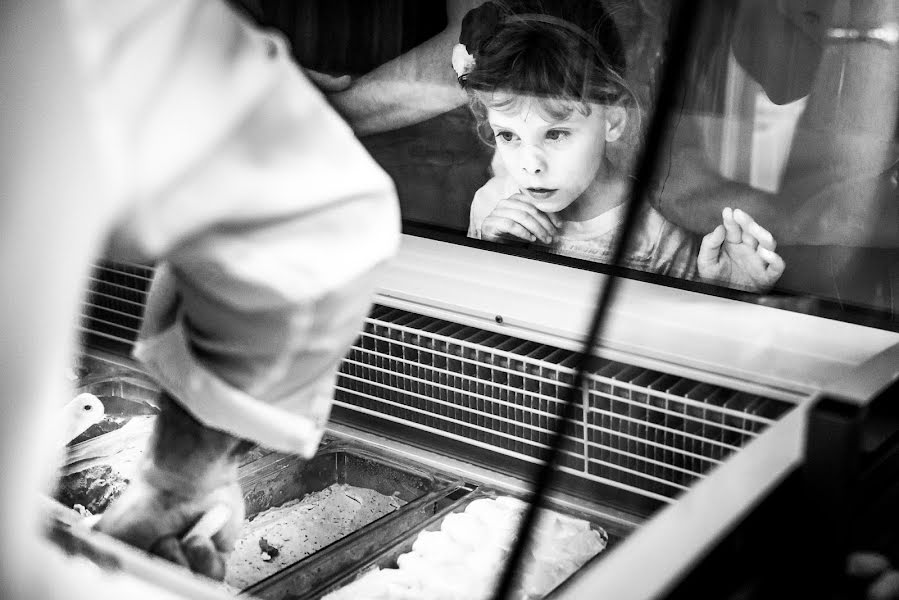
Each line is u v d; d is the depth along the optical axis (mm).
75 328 516
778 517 862
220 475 1097
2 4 479
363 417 1646
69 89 495
